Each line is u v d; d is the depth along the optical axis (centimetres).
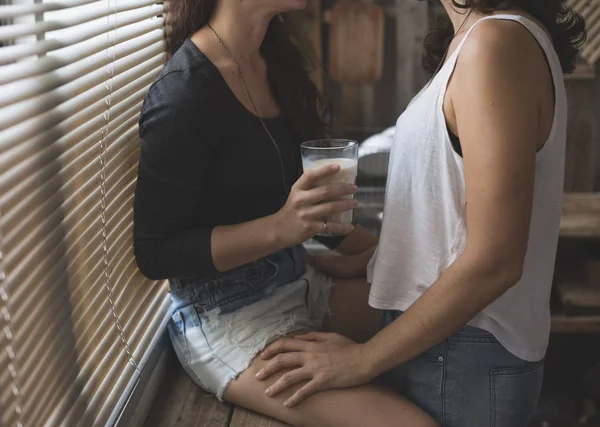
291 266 165
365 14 295
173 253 144
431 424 132
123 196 149
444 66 123
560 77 121
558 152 124
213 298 154
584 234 221
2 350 95
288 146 160
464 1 126
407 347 129
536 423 241
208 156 146
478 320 129
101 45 128
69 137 117
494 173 113
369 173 271
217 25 152
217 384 149
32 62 104
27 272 102
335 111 307
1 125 94
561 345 261
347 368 135
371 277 151
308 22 287
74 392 118
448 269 122
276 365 141
